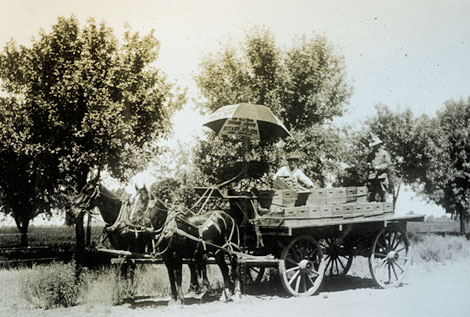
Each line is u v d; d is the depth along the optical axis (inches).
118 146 526.3
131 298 390.3
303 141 618.5
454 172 1047.6
